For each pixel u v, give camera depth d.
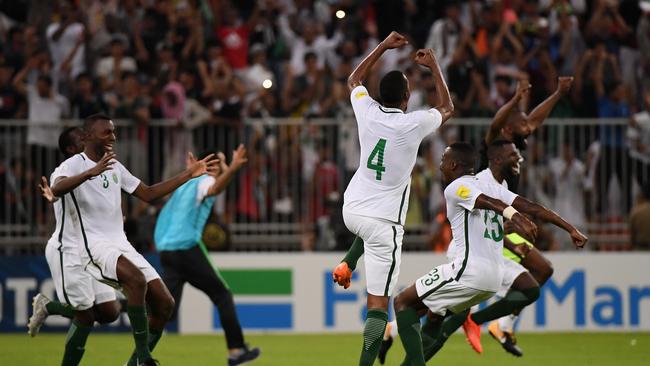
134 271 27.45
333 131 47.28
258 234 47.38
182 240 34.94
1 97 51.94
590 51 54.91
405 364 28.02
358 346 41.47
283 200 47.28
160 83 52.72
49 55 56.81
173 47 55.03
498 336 35.66
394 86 27.38
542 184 47.34
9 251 46.72
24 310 46.22
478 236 27.11
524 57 55.84
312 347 41.16
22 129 46.62
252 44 58.34
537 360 36.75
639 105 56.56
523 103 51.16
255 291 46.50
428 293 27.36
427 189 47.88
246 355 35.22
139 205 47.06
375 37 59.97
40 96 50.28
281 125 47.25
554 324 46.72
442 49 56.50
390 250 27.16
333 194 46.88
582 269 46.78
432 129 27.09
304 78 54.50
